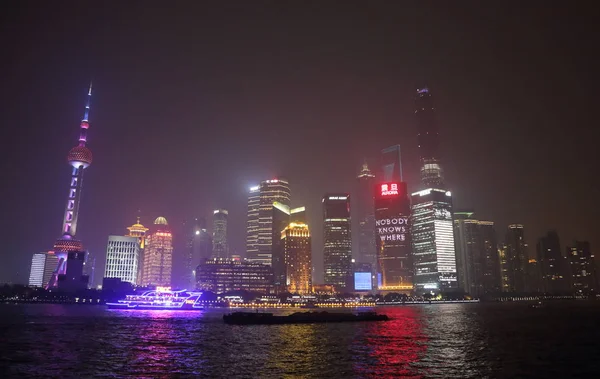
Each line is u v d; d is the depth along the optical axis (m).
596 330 179.62
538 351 114.06
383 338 152.88
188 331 182.62
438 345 130.00
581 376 80.94
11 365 93.06
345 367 91.06
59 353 111.12
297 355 109.06
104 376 81.69
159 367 91.19
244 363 96.69
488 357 104.12
